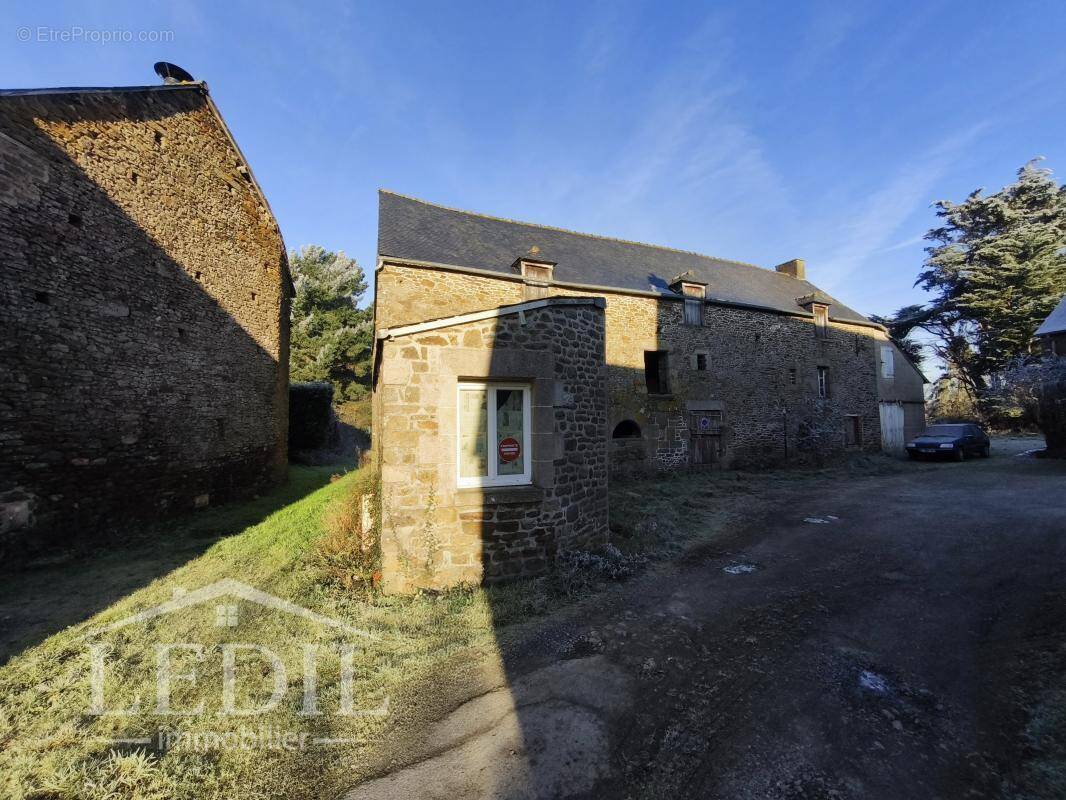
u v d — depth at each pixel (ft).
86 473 21.50
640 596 14.47
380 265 30.58
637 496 30.07
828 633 11.94
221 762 7.86
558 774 7.45
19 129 19.35
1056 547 17.48
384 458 14.34
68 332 20.89
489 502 15.23
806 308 52.16
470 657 11.05
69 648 11.67
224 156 32.73
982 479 34.24
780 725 8.50
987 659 10.51
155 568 17.90
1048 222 76.43
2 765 7.74
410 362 14.64
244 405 33.99
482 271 32.60
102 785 7.26
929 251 83.82
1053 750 7.64
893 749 7.85
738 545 19.97
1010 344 71.87
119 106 24.22
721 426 43.78
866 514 24.79
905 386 60.54
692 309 43.45
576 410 17.61
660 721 8.68
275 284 39.09
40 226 19.93
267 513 28.09
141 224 25.13
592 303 18.84
